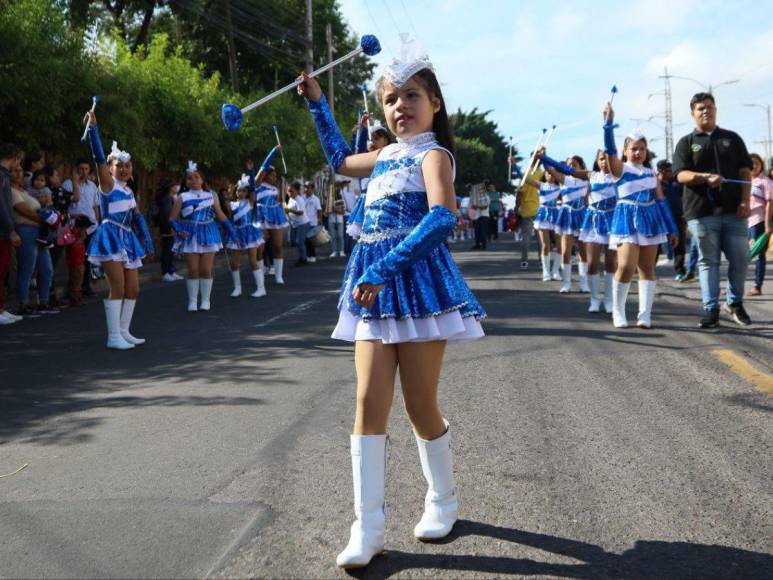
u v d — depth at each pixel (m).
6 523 3.19
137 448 4.16
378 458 2.84
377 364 2.86
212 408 4.96
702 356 6.20
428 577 2.67
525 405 4.79
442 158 2.87
